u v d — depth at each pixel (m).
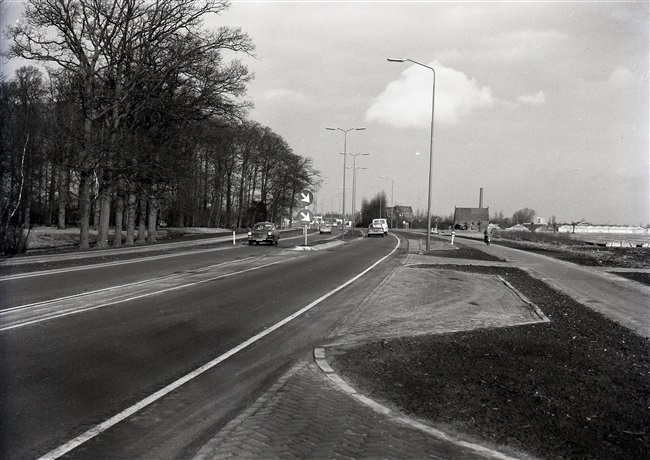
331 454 4.38
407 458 4.35
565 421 5.22
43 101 31.62
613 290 16.73
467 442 4.71
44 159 30.55
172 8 31.27
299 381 6.47
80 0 28.77
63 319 9.78
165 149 33.41
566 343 8.79
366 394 5.98
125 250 29.72
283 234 66.44
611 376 6.85
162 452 4.42
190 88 33.69
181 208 43.38
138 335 8.71
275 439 4.66
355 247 38.75
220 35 32.78
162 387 6.14
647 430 5.04
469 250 36.66
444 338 8.95
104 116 31.44
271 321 10.38
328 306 12.31
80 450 4.43
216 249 33.06
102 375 6.52
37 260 22.08
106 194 32.31
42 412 5.24
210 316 10.63
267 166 85.94
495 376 6.68
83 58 29.42
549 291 16.08
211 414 5.33
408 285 16.28
